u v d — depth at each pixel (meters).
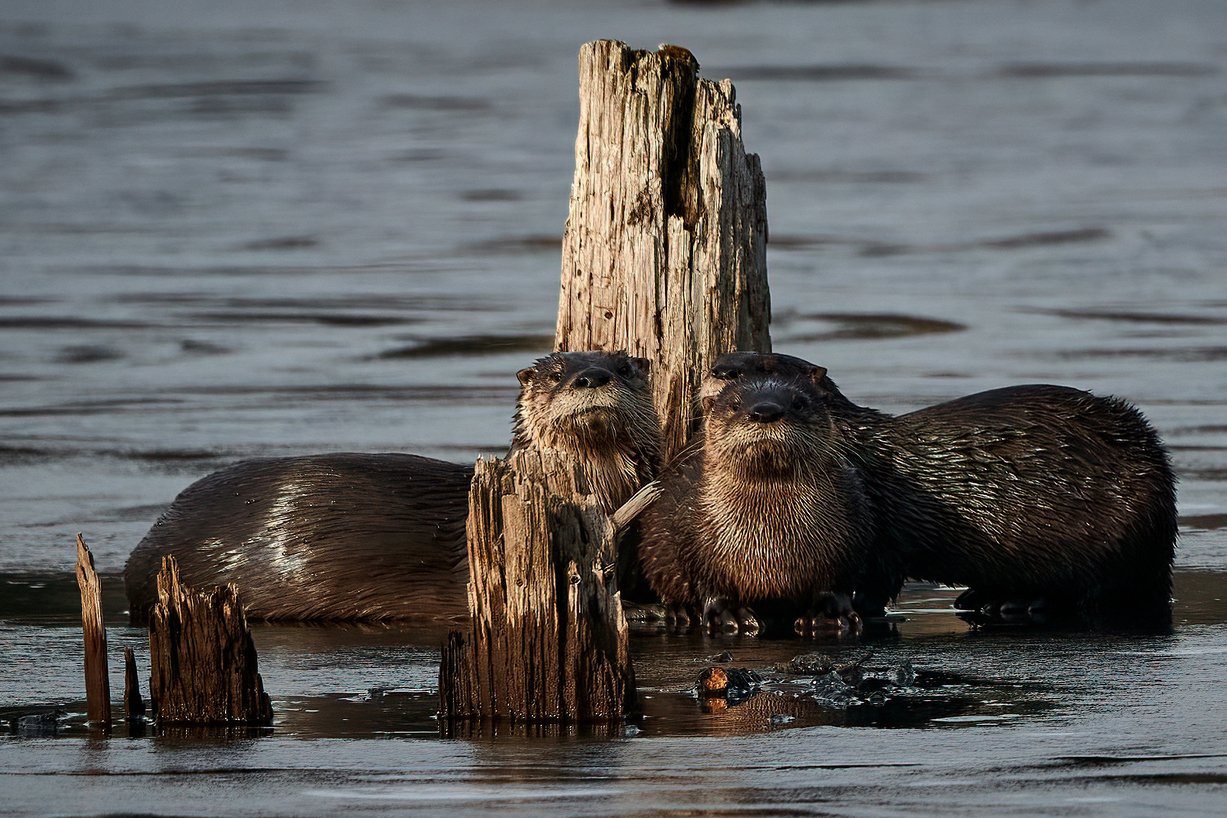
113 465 42.09
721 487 29.27
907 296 68.44
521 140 126.56
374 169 112.94
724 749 20.98
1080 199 95.81
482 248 83.00
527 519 22.61
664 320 32.88
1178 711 22.42
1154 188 99.50
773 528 29.03
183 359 57.22
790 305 66.44
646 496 29.48
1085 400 32.09
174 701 22.75
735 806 18.66
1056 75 164.00
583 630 22.72
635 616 30.66
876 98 147.38
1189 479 39.69
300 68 177.00
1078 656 26.28
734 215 33.09
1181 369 53.66
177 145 123.94
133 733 22.20
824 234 85.44
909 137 124.75
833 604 29.44
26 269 76.44
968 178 105.62
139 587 30.97
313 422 47.03
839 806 18.61
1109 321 62.97
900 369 54.31
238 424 46.94
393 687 24.77
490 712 22.89
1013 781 19.36
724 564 29.44
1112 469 31.34
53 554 33.84
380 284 72.69
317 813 18.66
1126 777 19.47
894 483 31.50
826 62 176.00
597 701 22.75
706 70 167.12
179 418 47.88
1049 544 31.19
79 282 73.06
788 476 28.77
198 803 19.06
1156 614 30.19
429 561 30.42
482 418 47.47
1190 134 124.31
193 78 166.62
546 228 89.00
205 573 30.83
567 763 20.48
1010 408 32.03
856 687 24.22
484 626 22.92
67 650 26.84
